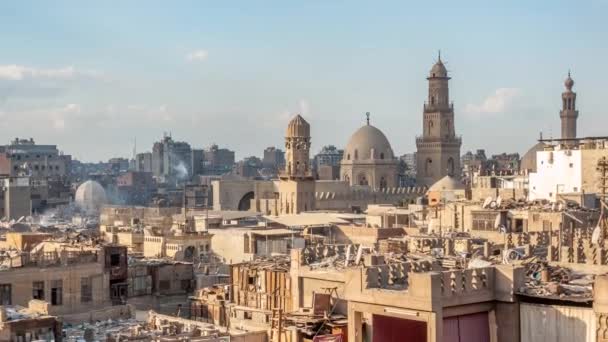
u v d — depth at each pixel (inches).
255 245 6240.2
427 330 1769.2
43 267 3934.5
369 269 1920.5
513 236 3599.9
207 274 5103.3
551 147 6038.4
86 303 4060.0
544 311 1822.1
